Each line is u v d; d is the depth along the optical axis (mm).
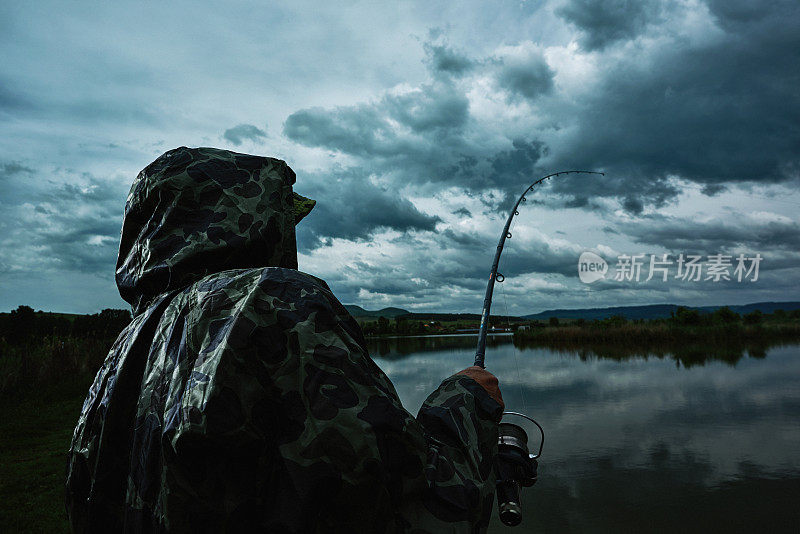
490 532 3260
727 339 19047
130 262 794
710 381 8766
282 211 788
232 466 575
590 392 8094
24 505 3791
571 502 3705
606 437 5387
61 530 3373
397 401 662
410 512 659
